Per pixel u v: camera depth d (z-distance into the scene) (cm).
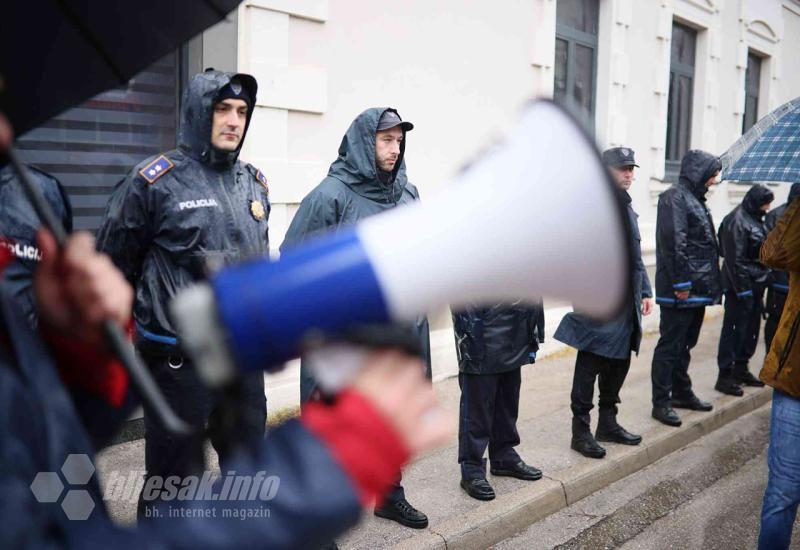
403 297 59
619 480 435
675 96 952
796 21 1245
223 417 69
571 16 737
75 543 58
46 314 86
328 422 60
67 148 392
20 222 163
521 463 399
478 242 60
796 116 342
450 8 571
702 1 936
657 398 512
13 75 97
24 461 58
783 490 288
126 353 84
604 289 62
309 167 474
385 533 328
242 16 431
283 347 59
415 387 61
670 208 499
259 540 57
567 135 63
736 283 579
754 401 600
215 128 268
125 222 258
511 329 360
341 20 489
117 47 99
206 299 60
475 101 605
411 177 560
